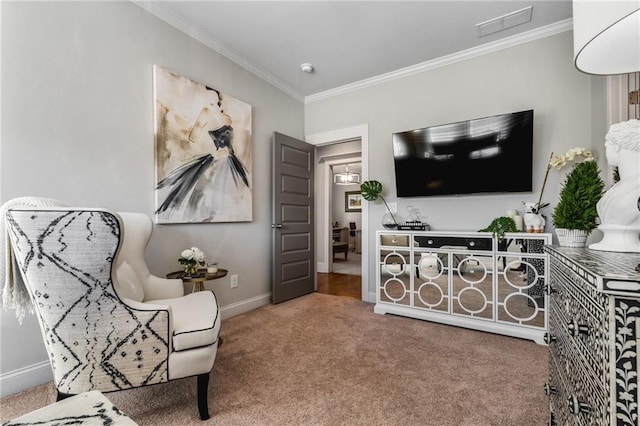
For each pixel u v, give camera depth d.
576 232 1.50
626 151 1.00
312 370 1.74
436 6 2.16
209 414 1.34
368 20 2.33
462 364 1.80
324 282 4.34
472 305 2.38
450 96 2.87
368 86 3.38
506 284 2.24
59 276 1.09
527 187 2.43
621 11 0.69
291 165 3.42
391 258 2.77
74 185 1.75
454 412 1.35
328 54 2.84
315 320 2.64
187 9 2.21
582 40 0.82
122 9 2.00
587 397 0.64
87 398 0.83
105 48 1.91
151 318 1.22
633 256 0.85
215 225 2.64
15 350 1.53
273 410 1.37
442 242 2.51
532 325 2.14
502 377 1.65
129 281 1.57
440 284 2.52
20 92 1.55
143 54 2.11
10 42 1.53
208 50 2.59
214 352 1.37
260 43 2.66
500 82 2.62
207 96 2.53
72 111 1.75
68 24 1.74
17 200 1.18
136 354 1.21
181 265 2.28
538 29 2.43
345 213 9.10
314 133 3.79
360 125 3.42
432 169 2.86
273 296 3.15
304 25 2.40
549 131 2.41
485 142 2.57
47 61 1.65
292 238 3.41
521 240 2.19
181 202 2.31
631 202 0.97
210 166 2.54
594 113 2.22
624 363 0.51
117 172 1.95
